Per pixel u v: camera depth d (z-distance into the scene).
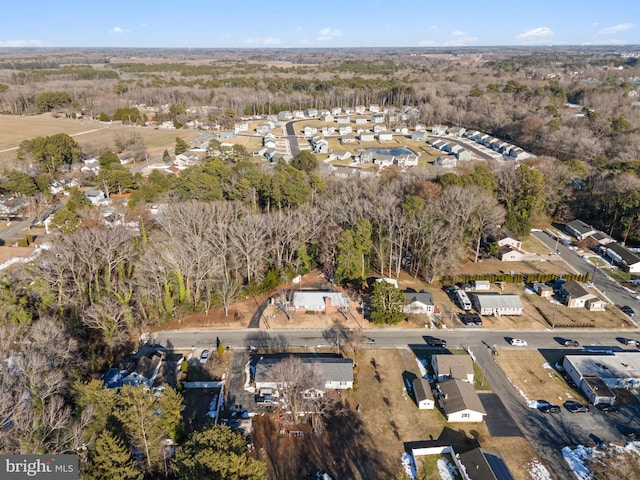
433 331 69.69
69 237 74.31
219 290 76.25
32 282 70.38
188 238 78.31
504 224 100.12
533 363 62.56
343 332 69.25
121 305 67.31
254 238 80.25
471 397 54.12
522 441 49.91
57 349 52.53
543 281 84.25
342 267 79.44
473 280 83.88
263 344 66.38
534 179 103.06
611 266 89.81
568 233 105.88
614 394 55.97
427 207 86.81
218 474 36.16
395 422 52.56
